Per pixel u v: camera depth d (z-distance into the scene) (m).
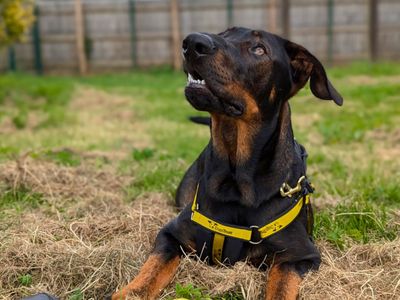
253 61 0.96
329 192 1.48
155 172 1.61
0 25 3.36
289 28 4.75
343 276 0.95
